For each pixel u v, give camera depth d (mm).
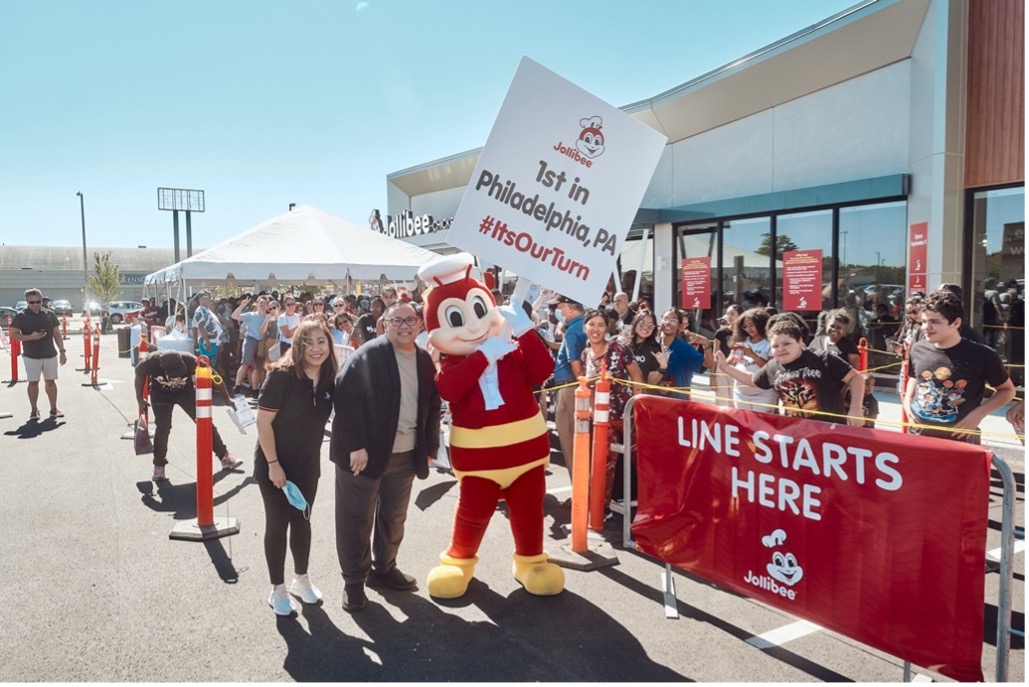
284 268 13086
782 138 12672
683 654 3500
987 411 4297
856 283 11625
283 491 3920
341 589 4281
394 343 4082
